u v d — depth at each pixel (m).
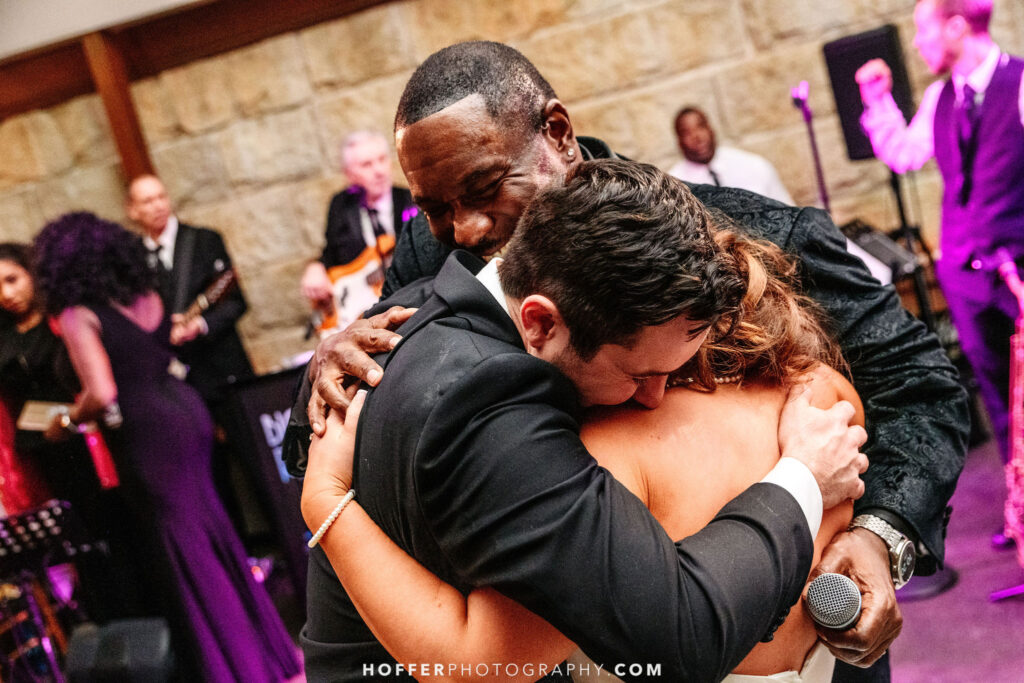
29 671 3.14
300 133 4.79
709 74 4.55
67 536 3.16
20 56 4.64
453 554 0.95
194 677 2.98
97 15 4.28
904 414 1.32
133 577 3.20
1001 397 3.20
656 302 0.91
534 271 0.97
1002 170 3.04
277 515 3.59
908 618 2.82
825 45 4.00
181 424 2.99
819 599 1.09
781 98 4.52
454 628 0.98
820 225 1.33
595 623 0.89
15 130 4.86
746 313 1.14
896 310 1.33
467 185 1.17
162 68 4.75
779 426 1.11
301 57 4.71
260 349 5.01
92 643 1.03
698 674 0.90
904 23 4.37
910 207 4.48
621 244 0.91
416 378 1.01
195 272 4.14
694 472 1.05
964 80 3.13
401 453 0.99
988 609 2.75
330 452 1.09
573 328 0.95
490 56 1.20
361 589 1.02
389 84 4.70
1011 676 2.42
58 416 3.29
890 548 1.21
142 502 2.96
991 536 3.13
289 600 4.01
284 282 4.95
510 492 0.92
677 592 0.90
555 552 0.89
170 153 4.85
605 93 4.63
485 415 0.95
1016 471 3.01
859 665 1.14
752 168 4.25
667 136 4.64
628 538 0.91
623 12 4.54
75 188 4.92
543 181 1.20
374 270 3.94
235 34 4.67
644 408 1.08
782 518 0.98
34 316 3.52
